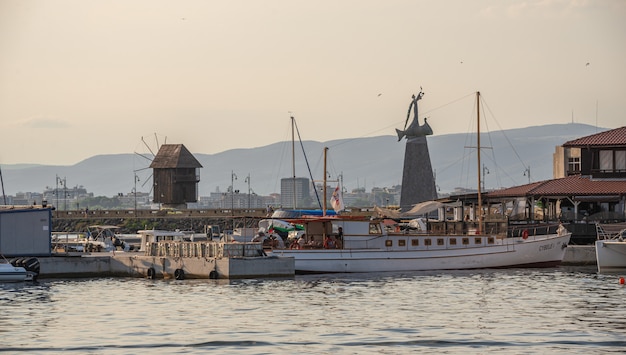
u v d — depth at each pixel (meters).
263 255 133.00
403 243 141.50
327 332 84.56
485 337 81.62
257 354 75.31
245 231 167.12
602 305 100.62
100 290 118.00
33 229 140.00
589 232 162.75
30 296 111.81
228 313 96.25
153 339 81.56
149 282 127.94
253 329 86.44
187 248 136.12
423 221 183.38
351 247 139.62
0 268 129.25
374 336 82.50
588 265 152.62
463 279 128.88
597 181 177.12
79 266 137.38
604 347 77.25
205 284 123.50
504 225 159.50
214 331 85.38
